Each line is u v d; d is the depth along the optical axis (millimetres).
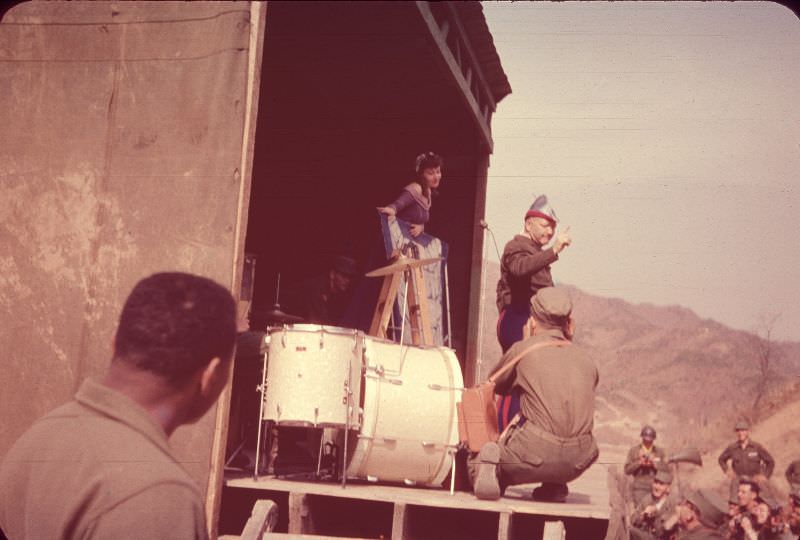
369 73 7398
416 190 6324
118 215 3918
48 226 3973
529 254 4895
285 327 4098
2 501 1368
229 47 3879
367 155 8227
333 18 6352
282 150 8242
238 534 4199
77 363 3873
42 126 4023
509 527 3713
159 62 3949
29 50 4066
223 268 3791
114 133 3961
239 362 4809
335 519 4301
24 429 3877
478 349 7914
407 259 5074
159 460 1364
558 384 4012
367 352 4254
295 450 5664
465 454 4562
